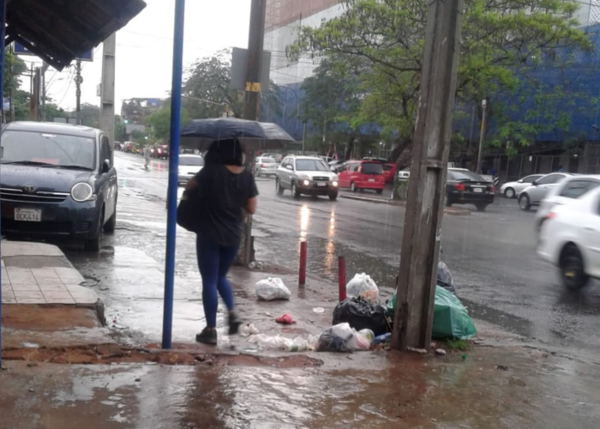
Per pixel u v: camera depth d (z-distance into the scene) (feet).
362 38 91.76
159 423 12.25
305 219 67.00
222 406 13.32
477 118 142.31
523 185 118.83
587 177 36.55
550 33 92.22
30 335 16.56
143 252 36.29
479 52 92.32
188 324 21.47
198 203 18.20
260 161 176.86
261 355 17.16
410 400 14.51
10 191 32.04
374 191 128.06
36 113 132.77
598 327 25.63
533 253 46.34
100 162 36.63
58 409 12.47
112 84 70.13
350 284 26.61
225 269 18.90
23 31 24.39
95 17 19.81
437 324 19.98
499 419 13.74
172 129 16.63
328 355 17.70
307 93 189.26
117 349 16.22
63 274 24.39
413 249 18.16
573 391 16.08
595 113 133.18
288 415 13.15
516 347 20.65
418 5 86.63
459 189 89.61
